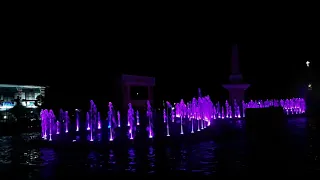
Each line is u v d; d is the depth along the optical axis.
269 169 6.28
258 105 30.19
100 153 8.84
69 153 9.09
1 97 22.44
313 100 29.97
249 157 7.59
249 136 11.60
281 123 12.35
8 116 20.47
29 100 23.92
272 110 12.34
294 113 22.52
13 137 14.55
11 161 8.11
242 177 5.74
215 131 12.77
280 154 7.84
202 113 22.50
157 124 16.30
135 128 14.70
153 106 28.14
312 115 21.11
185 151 8.74
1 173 6.71
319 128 13.66
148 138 10.80
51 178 6.17
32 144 11.30
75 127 17.45
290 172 5.99
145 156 8.12
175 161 7.36
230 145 9.65
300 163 6.72
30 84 23.89
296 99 29.56
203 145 9.78
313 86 31.42
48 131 16.00
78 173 6.48
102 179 5.93
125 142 10.10
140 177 5.98
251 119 12.41
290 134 11.80
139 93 29.23
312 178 5.54
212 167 6.62
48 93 25.20
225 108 24.98
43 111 23.84
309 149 8.41
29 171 6.86
